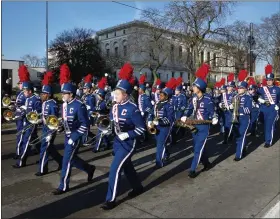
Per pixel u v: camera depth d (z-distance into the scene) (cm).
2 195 617
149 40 4144
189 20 3397
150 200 591
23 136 818
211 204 569
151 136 1232
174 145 1096
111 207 550
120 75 570
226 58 3928
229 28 3575
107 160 888
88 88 1158
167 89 801
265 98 1042
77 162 658
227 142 1127
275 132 1301
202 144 730
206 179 713
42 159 740
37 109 821
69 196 613
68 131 631
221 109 1302
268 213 518
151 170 787
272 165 823
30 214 533
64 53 5444
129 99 564
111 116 573
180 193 626
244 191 633
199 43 3556
